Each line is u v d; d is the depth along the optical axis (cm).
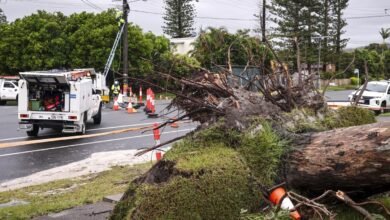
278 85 505
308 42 5197
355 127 401
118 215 441
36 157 1087
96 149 1189
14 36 3728
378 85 2369
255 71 571
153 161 981
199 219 396
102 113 2152
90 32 3600
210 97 504
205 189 400
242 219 396
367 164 363
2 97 2952
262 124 450
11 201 696
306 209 425
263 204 418
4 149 1189
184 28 6034
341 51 5884
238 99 482
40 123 1398
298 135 439
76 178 852
